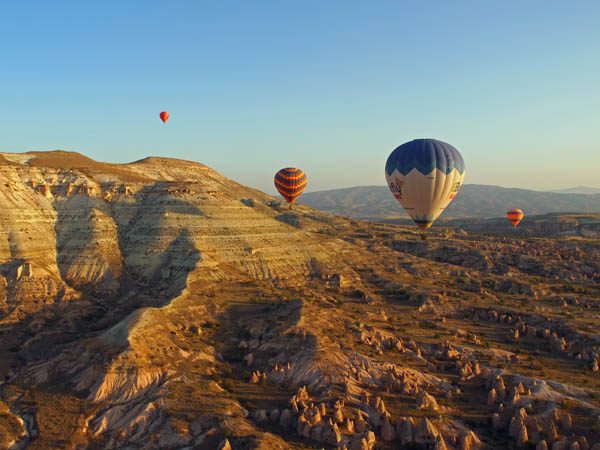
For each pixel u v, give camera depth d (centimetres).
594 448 5012
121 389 6331
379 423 5734
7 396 6391
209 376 6788
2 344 8225
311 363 7000
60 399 6228
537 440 5453
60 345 7650
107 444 5509
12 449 5366
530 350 8438
